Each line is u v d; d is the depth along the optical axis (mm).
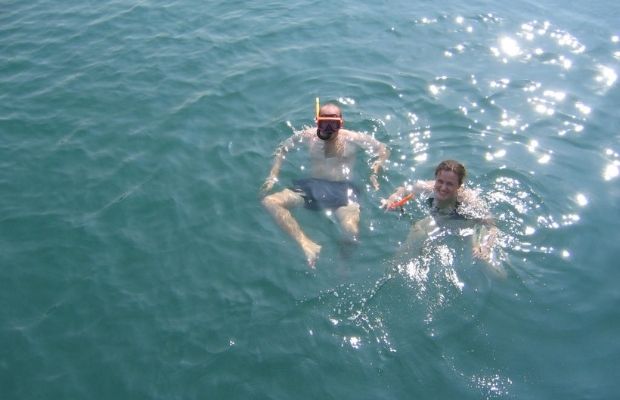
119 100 7469
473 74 8227
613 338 4363
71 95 7559
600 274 4938
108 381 4125
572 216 5605
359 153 6422
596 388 3992
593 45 9016
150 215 5633
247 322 4527
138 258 5152
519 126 7086
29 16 9789
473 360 4188
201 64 8344
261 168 6266
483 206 5602
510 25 9609
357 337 4371
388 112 7336
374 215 5570
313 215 5582
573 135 6945
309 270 4961
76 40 8977
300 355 4258
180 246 5277
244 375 4129
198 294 4801
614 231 5445
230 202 5781
